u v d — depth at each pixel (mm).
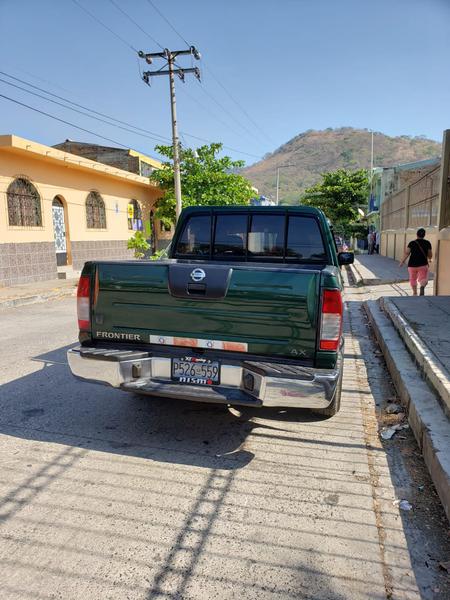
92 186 19094
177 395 3480
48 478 3230
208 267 3441
